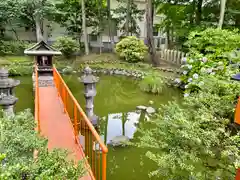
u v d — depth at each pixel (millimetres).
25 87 7520
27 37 14336
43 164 1323
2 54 11289
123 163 3389
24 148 1494
